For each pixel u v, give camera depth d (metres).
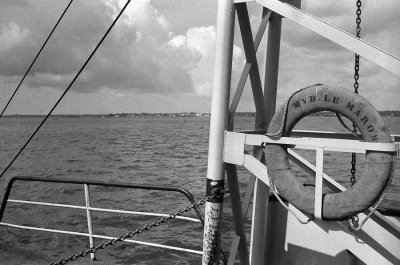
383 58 2.95
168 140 87.44
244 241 3.98
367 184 2.97
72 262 5.25
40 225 14.78
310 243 4.32
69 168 37.91
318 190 3.11
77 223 15.00
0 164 42.78
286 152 3.32
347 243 3.17
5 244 5.77
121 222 15.01
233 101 3.65
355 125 3.34
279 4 3.29
